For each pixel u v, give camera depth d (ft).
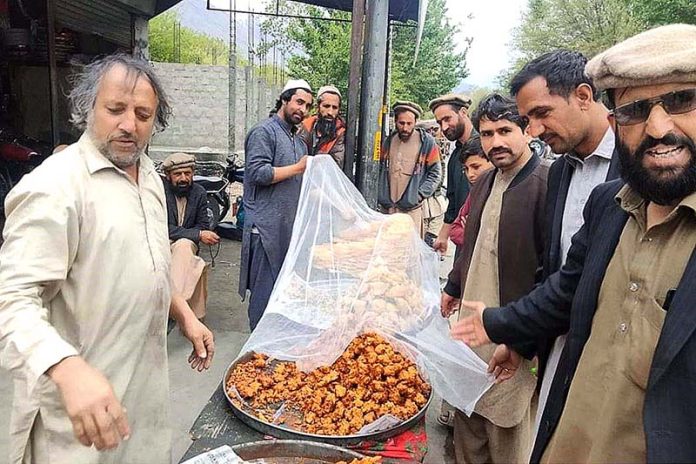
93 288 4.49
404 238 7.58
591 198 4.37
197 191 13.23
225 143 47.21
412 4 20.35
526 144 6.87
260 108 50.01
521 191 6.64
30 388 3.70
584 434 3.70
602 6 74.49
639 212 3.59
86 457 4.51
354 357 6.48
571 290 4.56
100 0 23.07
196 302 12.65
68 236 4.27
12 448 4.52
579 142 5.38
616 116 3.49
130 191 4.78
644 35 3.39
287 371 6.40
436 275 7.91
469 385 6.20
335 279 7.29
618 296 3.59
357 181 13.67
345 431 5.42
